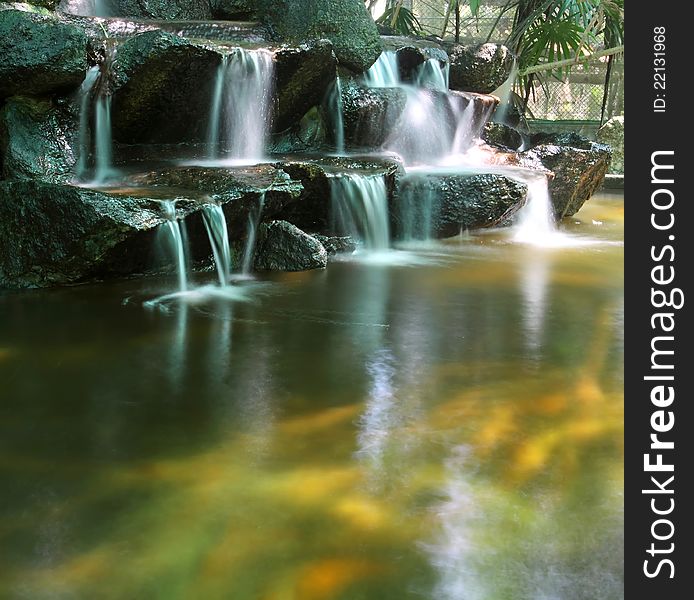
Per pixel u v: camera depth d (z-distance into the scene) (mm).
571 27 11141
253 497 2922
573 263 6836
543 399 3848
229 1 8484
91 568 2502
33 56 5926
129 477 3061
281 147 7875
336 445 3338
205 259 6023
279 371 4164
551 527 2752
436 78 9336
